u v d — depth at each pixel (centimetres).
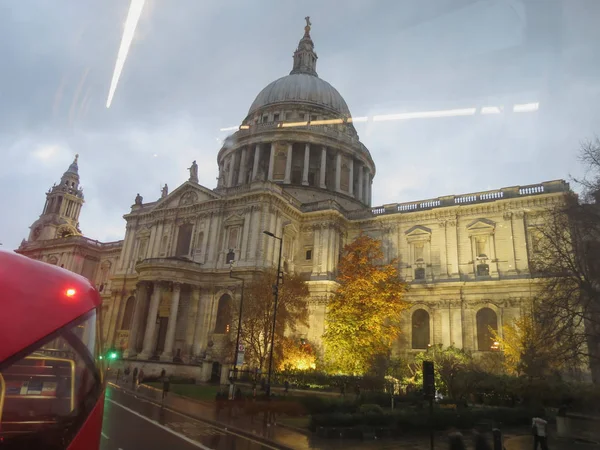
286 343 4922
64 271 716
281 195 6975
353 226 7375
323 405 3200
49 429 575
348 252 5769
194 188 7269
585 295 3216
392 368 5212
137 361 5747
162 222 7394
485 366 5012
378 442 2455
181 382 5328
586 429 3120
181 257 6756
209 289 6419
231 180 9088
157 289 6194
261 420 3017
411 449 2266
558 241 3475
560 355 3422
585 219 3216
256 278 5675
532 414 3394
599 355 3341
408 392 4266
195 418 2994
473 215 6450
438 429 2858
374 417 2702
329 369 5169
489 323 5816
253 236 6378
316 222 7156
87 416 614
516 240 5994
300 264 7062
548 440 2647
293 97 9850
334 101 10081
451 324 6016
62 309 619
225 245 6656
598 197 3194
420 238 6706
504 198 6250
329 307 5581
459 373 4281
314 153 9094
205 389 4644
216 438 2320
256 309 4900
